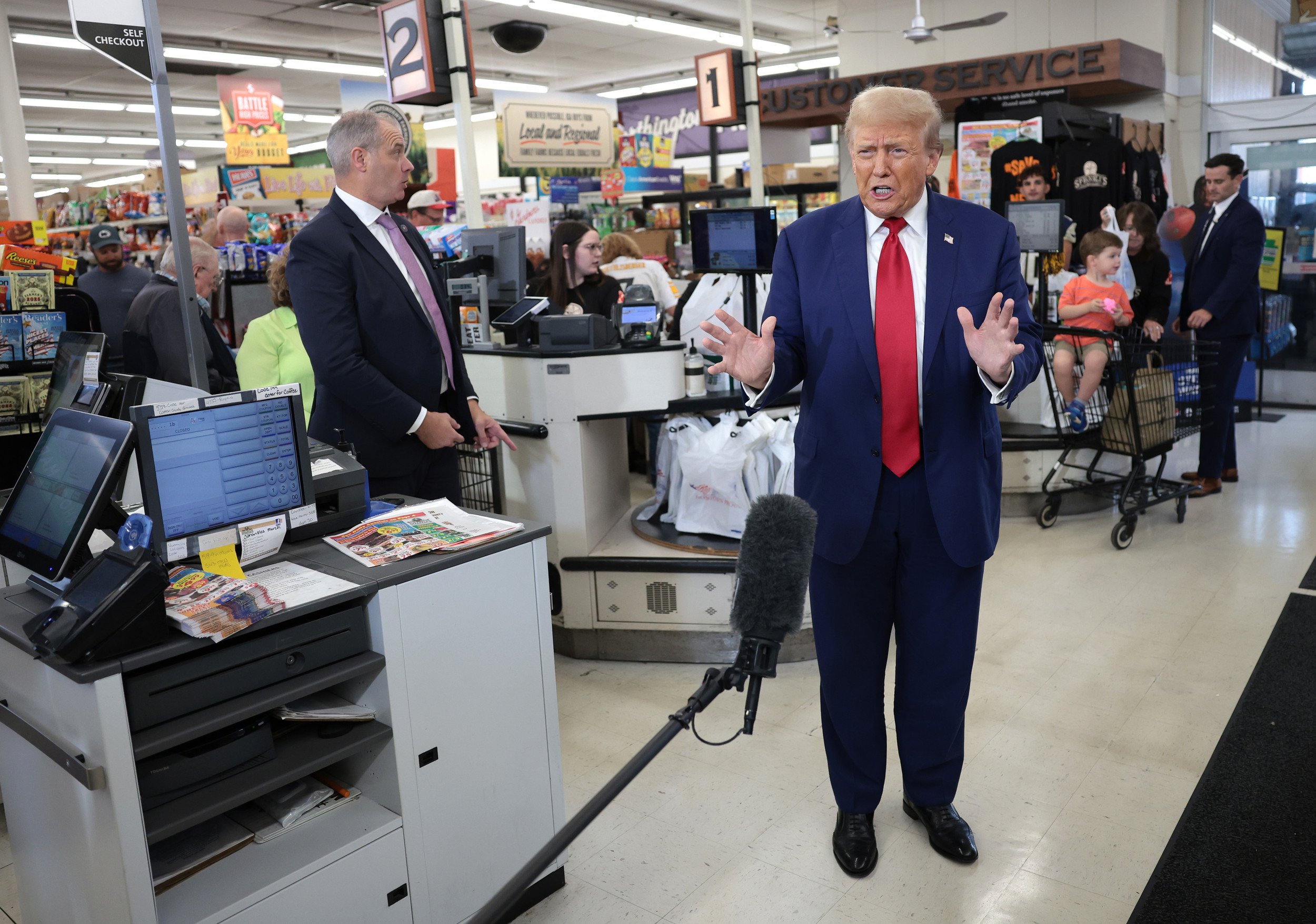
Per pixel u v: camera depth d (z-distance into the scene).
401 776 1.95
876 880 2.28
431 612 1.97
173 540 1.83
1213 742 2.82
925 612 2.19
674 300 5.73
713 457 3.50
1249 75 7.95
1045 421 5.32
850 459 2.09
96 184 26.52
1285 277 7.90
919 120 1.94
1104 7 8.19
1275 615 3.73
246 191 9.76
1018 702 3.13
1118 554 4.56
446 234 5.32
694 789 2.71
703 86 6.54
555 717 2.23
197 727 1.66
